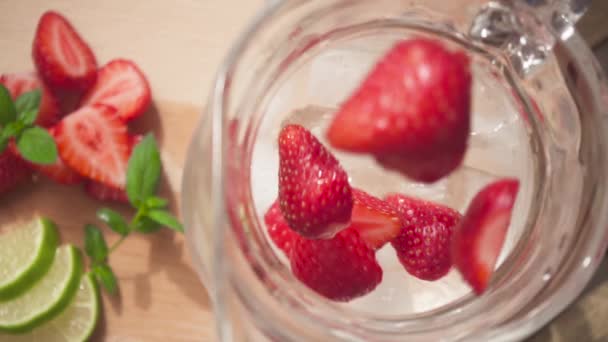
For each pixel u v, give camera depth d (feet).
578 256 1.31
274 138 1.42
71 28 1.63
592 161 1.34
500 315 1.31
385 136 1.16
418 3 1.39
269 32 1.33
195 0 1.64
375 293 1.39
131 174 1.58
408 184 1.41
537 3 1.36
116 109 1.63
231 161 1.32
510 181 1.30
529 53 1.37
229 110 1.32
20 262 1.61
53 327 1.63
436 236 1.38
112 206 1.64
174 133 1.64
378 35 1.40
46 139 1.58
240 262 1.29
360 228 1.36
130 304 1.61
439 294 1.39
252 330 1.34
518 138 1.42
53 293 1.61
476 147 1.41
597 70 1.34
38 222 1.62
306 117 1.42
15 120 1.58
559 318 1.50
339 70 1.40
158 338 1.60
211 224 1.30
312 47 1.41
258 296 1.29
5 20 1.63
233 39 1.64
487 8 1.37
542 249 1.35
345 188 1.33
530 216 1.39
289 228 1.37
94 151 1.63
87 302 1.61
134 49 1.64
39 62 1.62
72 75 1.63
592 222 1.31
